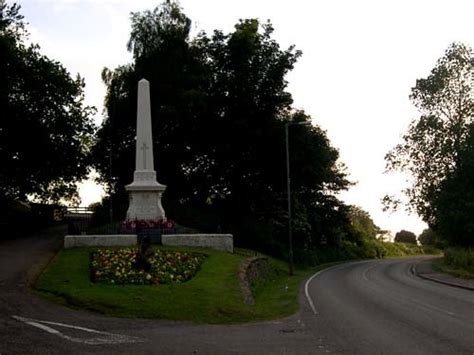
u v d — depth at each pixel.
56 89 44.06
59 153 45.09
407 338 12.53
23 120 42.25
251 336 13.34
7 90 40.50
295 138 52.31
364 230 88.19
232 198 53.53
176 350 11.41
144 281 20.83
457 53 58.69
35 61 43.16
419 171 61.00
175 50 52.97
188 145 52.72
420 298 21.78
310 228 60.94
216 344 12.17
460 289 26.48
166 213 45.78
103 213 45.66
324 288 27.95
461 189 50.12
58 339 12.23
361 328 14.12
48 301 17.69
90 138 51.16
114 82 53.16
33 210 50.00
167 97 51.75
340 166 70.88
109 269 22.67
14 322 14.02
